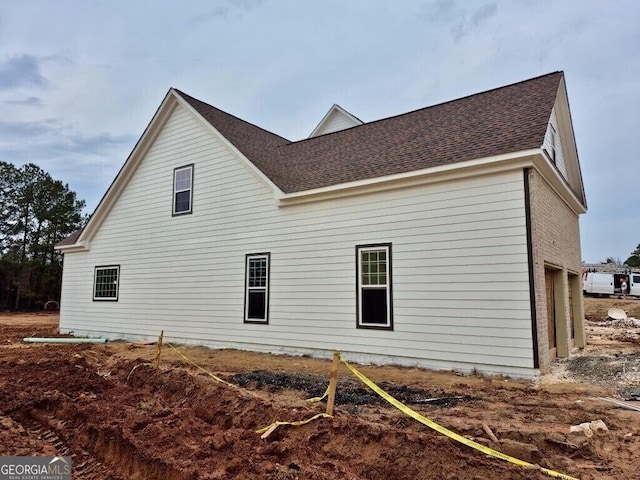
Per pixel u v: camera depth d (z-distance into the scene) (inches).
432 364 365.1
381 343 394.9
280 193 466.9
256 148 569.3
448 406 242.5
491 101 474.0
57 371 331.0
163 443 174.9
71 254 721.6
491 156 343.6
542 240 350.0
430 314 370.6
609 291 1364.4
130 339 605.3
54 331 733.3
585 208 549.6
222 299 517.7
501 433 188.1
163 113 597.3
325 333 431.5
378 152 475.2
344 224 430.3
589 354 457.4
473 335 348.2
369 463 156.4
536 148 324.5
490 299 342.6
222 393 248.4
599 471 154.9
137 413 219.1
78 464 173.9
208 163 548.4
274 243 478.6
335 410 220.8
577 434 190.1
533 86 460.4
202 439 181.3
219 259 525.7
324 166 503.5
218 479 142.0
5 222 1496.1
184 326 550.0
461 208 363.6
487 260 346.9
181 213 569.3
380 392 208.8
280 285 469.1
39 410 236.5
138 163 630.5
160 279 583.2
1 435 199.9
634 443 182.2
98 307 658.8
